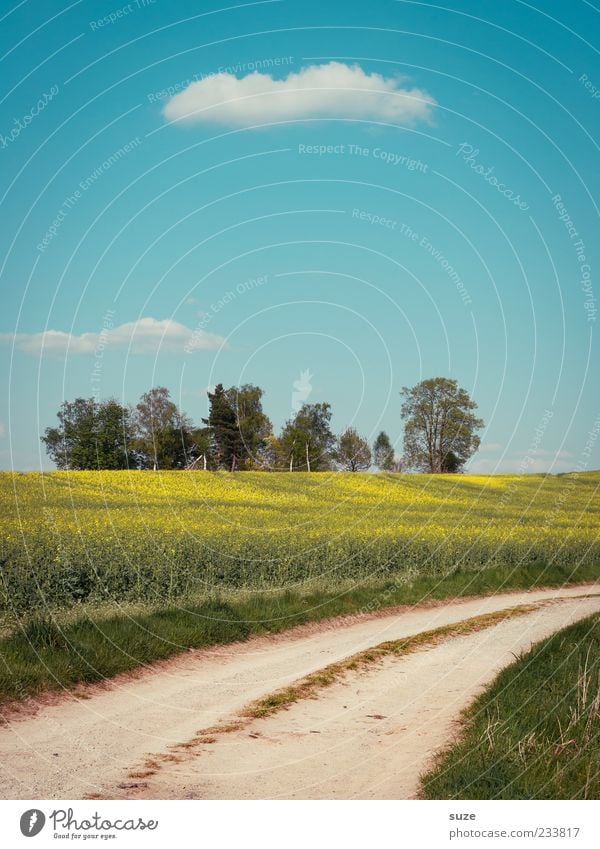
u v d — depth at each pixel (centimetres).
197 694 1016
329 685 1093
